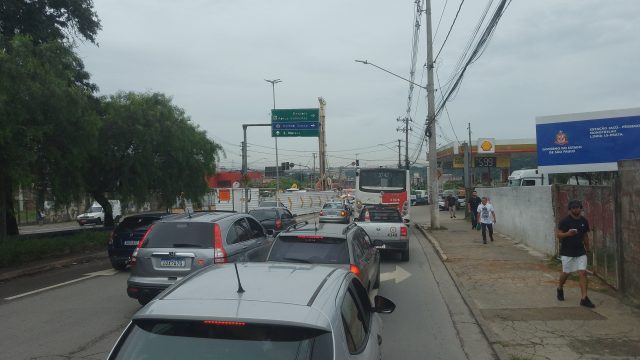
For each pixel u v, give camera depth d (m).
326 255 8.23
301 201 53.25
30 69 14.45
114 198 22.83
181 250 9.05
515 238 20.78
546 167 19.59
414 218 39.59
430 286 12.36
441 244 20.16
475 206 26.95
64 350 7.37
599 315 8.94
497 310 9.49
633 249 9.39
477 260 15.64
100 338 7.97
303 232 8.59
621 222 9.91
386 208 17.38
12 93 13.83
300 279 3.74
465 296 10.74
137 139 21.50
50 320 9.14
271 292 3.39
